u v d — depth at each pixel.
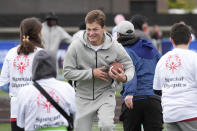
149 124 15.09
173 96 12.23
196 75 12.05
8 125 23.52
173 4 103.19
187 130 12.16
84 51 13.66
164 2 89.12
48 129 10.64
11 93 13.72
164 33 68.31
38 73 10.57
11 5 80.31
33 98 10.58
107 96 13.82
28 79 13.47
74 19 69.19
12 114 13.64
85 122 13.77
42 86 10.60
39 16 67.56
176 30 12.53
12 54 13.63
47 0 81.19
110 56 13.76
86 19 13.44
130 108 15.15
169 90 12.33
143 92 15.09
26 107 10.62
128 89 14.62
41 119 10.59
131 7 84.50
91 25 13.35
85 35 13.75
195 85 12.12
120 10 83.38
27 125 10.68
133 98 15.12
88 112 13.76
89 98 13.82
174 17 68.25
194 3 105.06
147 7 84.88
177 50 12.42
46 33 31.70
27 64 13.43
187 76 12.12
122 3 83.38
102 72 13.43
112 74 13.45
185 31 12.48
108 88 13.92
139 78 15.11
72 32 68.94
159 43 50.47
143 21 18.38
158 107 15.10
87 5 82.25
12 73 13.61
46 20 31.95
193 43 48.56
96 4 82.62
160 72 12.61
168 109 12.25
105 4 82.88
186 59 12.20
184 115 12.07
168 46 52.72
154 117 15.07
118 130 21.12
